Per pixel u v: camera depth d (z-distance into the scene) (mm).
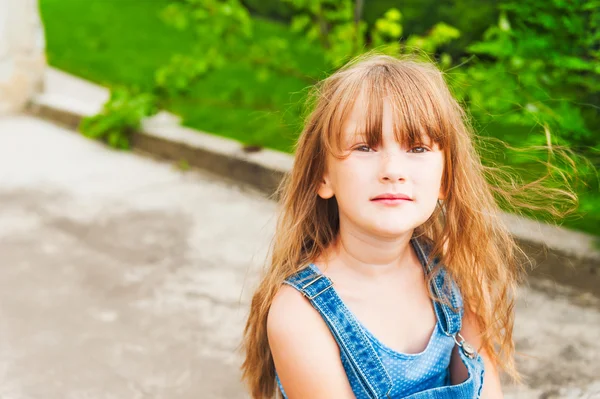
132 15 8031
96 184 3963
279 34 6918
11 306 2674
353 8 4234
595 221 2902
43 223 3445
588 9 2717
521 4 2830
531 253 2658
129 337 2457
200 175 4031
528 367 2166
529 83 2730
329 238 1381
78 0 8914
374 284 1307
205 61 4250
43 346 2412
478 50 2832
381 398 1263
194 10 4195
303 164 1331
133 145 4555
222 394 2145
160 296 2729
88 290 2791
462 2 4340
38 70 5496
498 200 2098
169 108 4930
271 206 3596
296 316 1266
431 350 1314
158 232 3307
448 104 1296
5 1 5273
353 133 1208
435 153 1250
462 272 1424
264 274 1535
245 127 4449
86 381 2221
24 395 2150
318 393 1258
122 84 5594
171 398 2131
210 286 2789
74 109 5078
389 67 1273
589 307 2486
